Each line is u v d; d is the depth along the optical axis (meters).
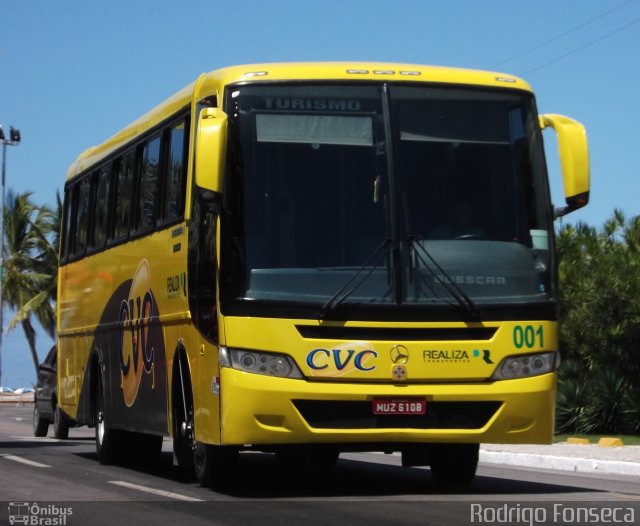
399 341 10.99
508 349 11.18
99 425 16.86
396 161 11.41
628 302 24.72
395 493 12.24
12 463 16.39
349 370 10.90
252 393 10.84
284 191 11.24
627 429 24.55
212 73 12.17
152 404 13.99
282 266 11.07
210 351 11.41
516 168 11.69
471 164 11.57
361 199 11.30
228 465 12.24
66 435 24.48
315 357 10.88
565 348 25.81
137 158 15.20
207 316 11.52
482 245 11.37
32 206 67.69
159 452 16.72
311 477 14.35
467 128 11.67
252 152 11.30
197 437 11.96
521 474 16.03
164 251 13.43
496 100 11.82
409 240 11.21
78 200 19.08
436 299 11.12
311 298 10.98
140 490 12.46
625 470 16.70
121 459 16.47
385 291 11.08
